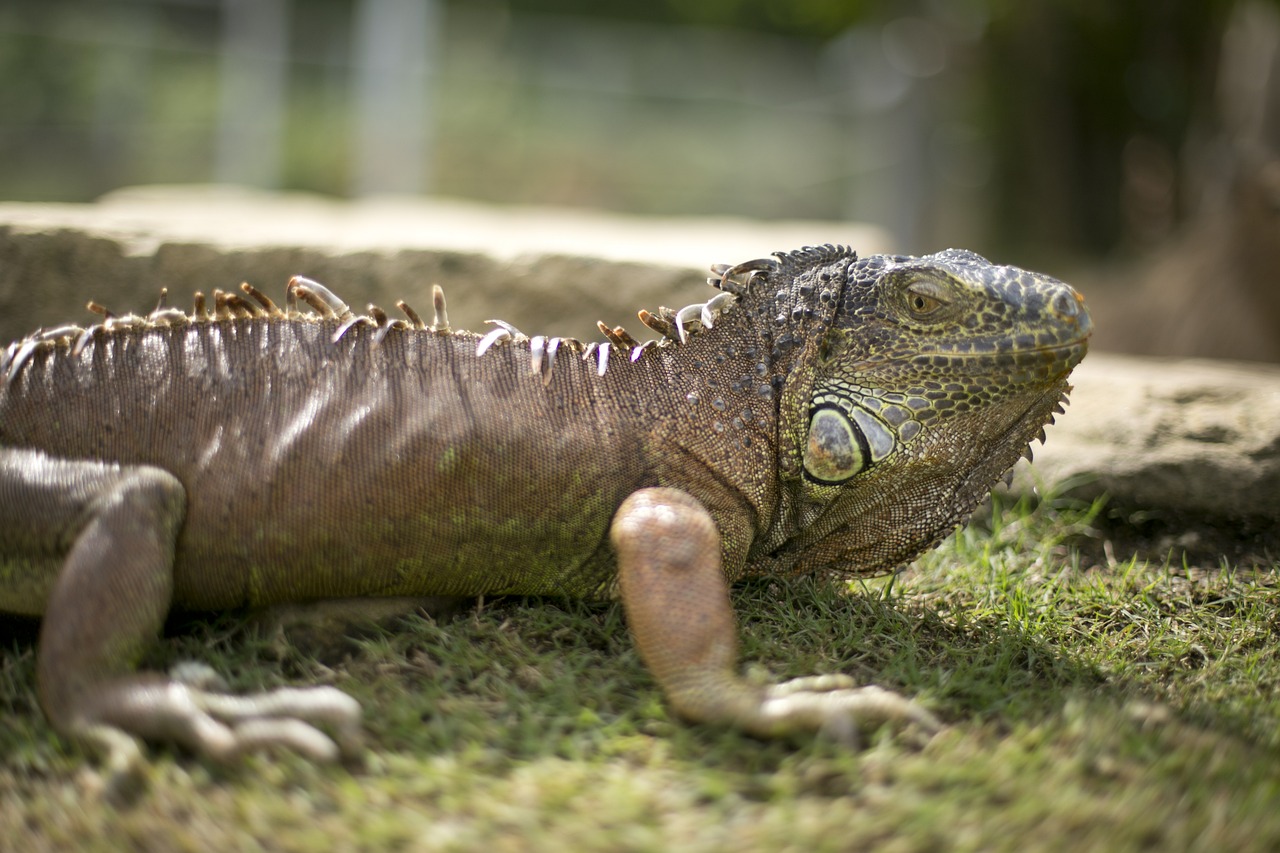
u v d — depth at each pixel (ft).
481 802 2.07
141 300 3.07
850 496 2.43
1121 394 3.06
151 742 2.15
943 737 2.18
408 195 8.79
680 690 2.19
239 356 2.35
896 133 8.86
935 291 2.37
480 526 2.34
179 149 8.53
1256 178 5.72
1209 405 2.99
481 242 3.40
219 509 2.28
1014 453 2.47
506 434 2.33
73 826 2.07
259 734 2.13
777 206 9.23
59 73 8.38
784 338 2.39
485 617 2.41
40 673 2.17
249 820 2.05
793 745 2.17
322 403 2.31
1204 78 8.57
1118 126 8.92
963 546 2.80
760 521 2.41
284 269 3.13
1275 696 2.34
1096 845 2.03
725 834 2.03
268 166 8.59
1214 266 5.94
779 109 9.20
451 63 8.98
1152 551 2.82
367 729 2.19
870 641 2.42
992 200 9.43
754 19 12.10
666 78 9.20
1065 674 2.38
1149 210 9.32
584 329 3.20
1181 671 2.42
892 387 2.38
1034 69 8.79
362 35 8.63
